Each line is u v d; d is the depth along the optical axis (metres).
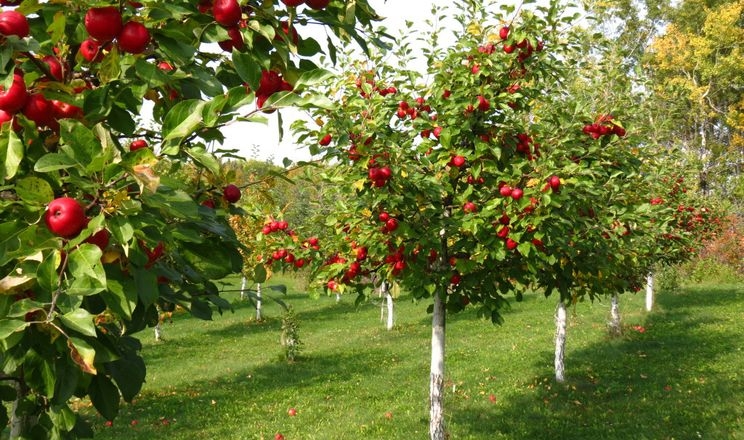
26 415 2.36
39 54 2.12
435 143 6.83
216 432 10.13
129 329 2.30
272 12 2.15
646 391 10.97
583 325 18.72
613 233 8.04
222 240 2.64
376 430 9.71
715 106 42.03
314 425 10.27
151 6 1.95
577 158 7.41
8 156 1.74
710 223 17.89
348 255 7.23
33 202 1.72
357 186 5.98
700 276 29.97
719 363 12.67
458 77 6.61
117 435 10.03
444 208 7.32
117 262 1.94
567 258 7.29
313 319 24.80
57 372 1.90
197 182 2.81
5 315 1.72
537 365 13.74
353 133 5.85
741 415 9.09
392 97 7.06
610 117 7.32
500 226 6.24
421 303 28.17
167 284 2.54
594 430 9.05
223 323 24.16
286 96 1.99
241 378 14.48
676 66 38.66
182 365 16.39
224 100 1.87
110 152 1.65
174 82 2.23
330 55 2.46
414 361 15.31
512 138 6.80
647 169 11.81
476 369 13.82
